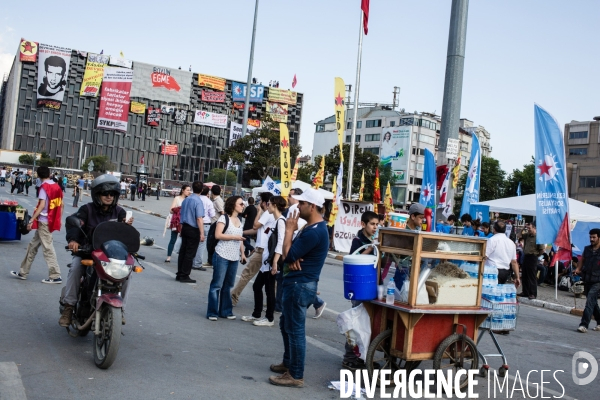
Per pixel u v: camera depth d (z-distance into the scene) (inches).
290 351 216.4
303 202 217.3
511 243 378.0
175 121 4766.2
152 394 190.4
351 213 816.3
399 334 222.1
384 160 4052.7
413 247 217.3
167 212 1513.3
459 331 229.0
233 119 5032.0
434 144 4069.9
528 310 512.1
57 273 377.4
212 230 335.0
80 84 4441.4
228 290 329.7
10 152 4052.7
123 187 2165.4
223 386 206.4
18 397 175.8
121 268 216.8
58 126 4372.5
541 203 542.9
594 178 3110.2
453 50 551.2
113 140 4576.8
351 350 246.7
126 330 275.1
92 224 244.7
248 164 2103.8
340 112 826.8
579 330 411.8
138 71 4640.8
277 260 310.7
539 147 542.6
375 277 228.4
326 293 461.7
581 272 424.2
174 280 442.3
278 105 5088.6
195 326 299.7
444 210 561.3
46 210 373.4
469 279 232.2
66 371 207.0
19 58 4224.9
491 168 3358.8
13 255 488.4
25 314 286.5
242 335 291.6
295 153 2196.1
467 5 550.9
